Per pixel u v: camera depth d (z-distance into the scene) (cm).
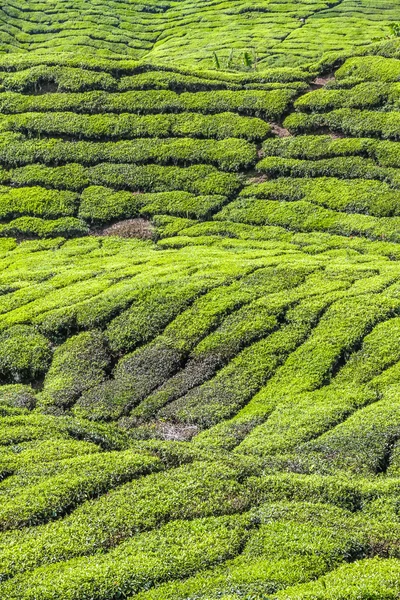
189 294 3853
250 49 10500
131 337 3597
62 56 7650
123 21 13225
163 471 2459
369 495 2273
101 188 5919
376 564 1892
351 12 12731
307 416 2827
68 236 5544
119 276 4284
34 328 3781
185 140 6209
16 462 2464
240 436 2794
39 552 1969
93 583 1814
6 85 7144
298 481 2341
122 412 3098
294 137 6009
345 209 5191
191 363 3378
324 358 3222
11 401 3170
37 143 6406
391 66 6275
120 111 6625
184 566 1898
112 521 2122
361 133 5750
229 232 5225
